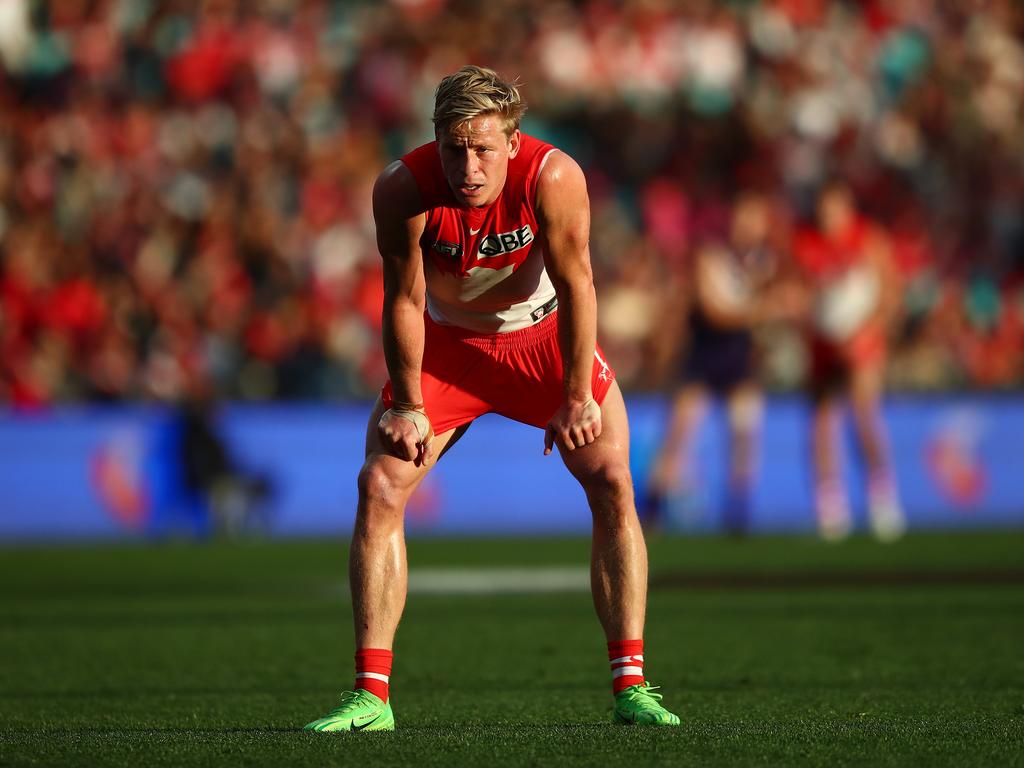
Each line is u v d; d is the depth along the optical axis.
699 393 44.44
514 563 37.47
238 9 67.81
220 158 62.97
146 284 56.09
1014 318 60.62
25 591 31.41
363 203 61.03
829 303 43.56
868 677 18.09
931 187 65.75
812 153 64.94
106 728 14.11
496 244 12.96
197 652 21.41
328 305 55.84
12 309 54.03
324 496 49.47
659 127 66.12
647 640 22.27
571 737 12.65
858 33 70.75
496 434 50.06
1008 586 30.31
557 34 68.00
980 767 11.21
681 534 46.69
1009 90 70.88
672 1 69.44
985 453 51.22
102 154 62.28
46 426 48.31
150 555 41.28
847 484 50.38
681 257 60.78
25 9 66.94
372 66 66.62
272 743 12.44
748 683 17.69
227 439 48.88
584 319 13.20
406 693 17.11
